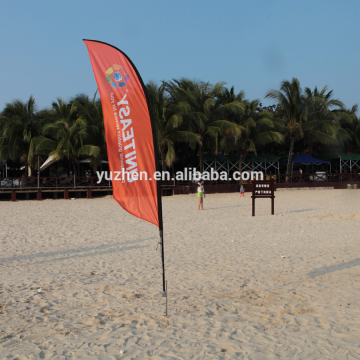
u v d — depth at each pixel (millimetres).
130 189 4895
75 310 4996
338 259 7617
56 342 3973
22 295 5664
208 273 6797
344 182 37000
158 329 4289
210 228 12477
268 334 4098
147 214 4883
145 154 4828
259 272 6785
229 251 8711
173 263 7633
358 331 4105
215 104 32750
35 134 31578
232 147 33438
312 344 3814
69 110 31438
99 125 32156
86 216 16578
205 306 5070
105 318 4684
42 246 9711
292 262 7488
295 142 41438
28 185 28984
